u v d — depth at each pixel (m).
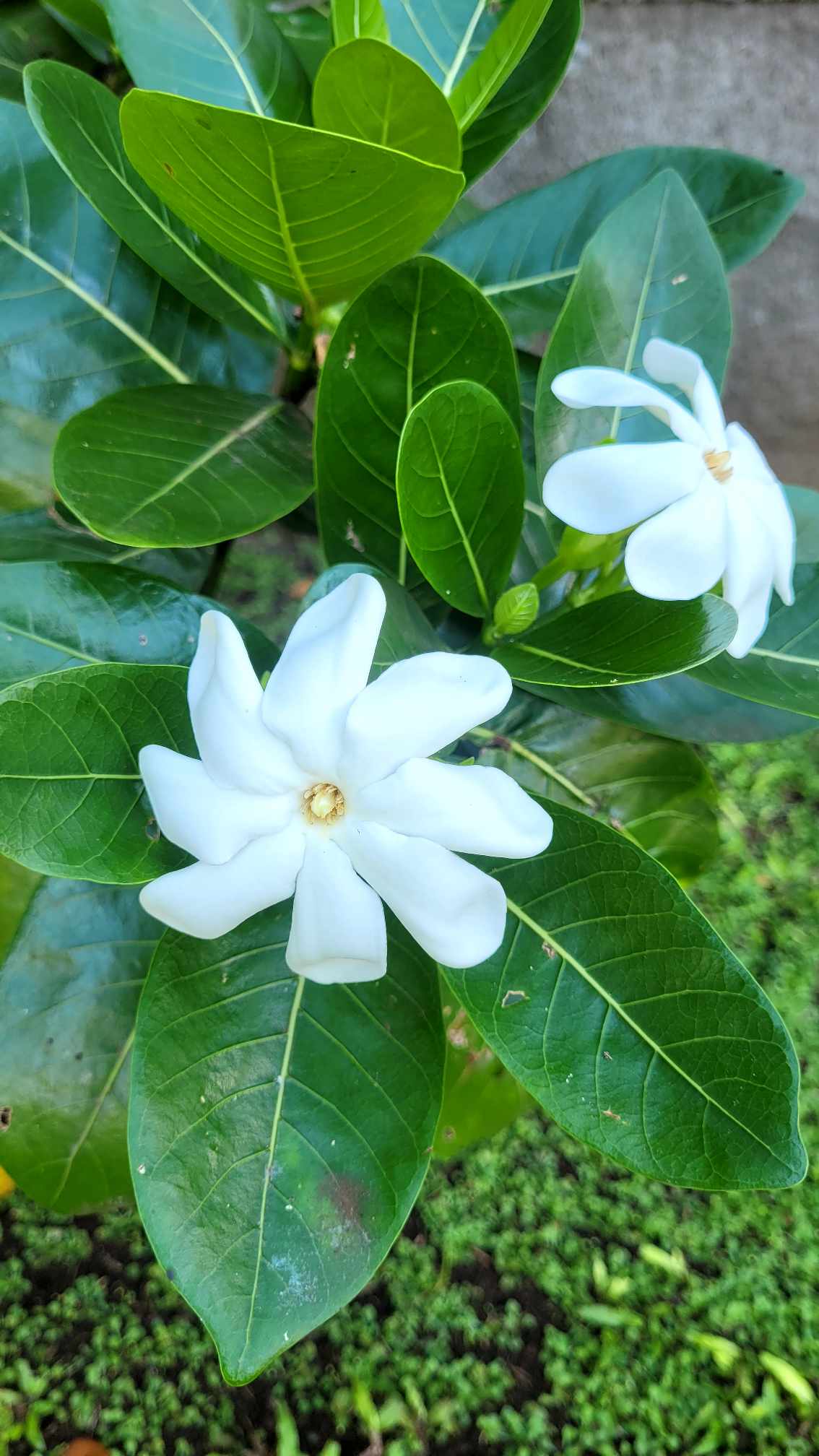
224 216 0.23
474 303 0.23
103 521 0.22
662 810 0.35
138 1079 0.22
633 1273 0.57
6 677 0.24
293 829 0.21
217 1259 0.22
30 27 0.33
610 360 0.28
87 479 0.23
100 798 0.21
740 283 0.64
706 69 0.54
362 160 0.20
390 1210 0.23
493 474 0.23
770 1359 0.54
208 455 0.25
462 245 0.32
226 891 0.21
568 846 0.24
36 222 0.28
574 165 0.57
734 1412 0.53
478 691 0.20
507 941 0.24
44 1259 0.54
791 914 0.72
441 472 0.23
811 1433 0.53
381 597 0.20
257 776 0.20
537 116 0.29
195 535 0.22
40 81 0.24
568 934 0.24
